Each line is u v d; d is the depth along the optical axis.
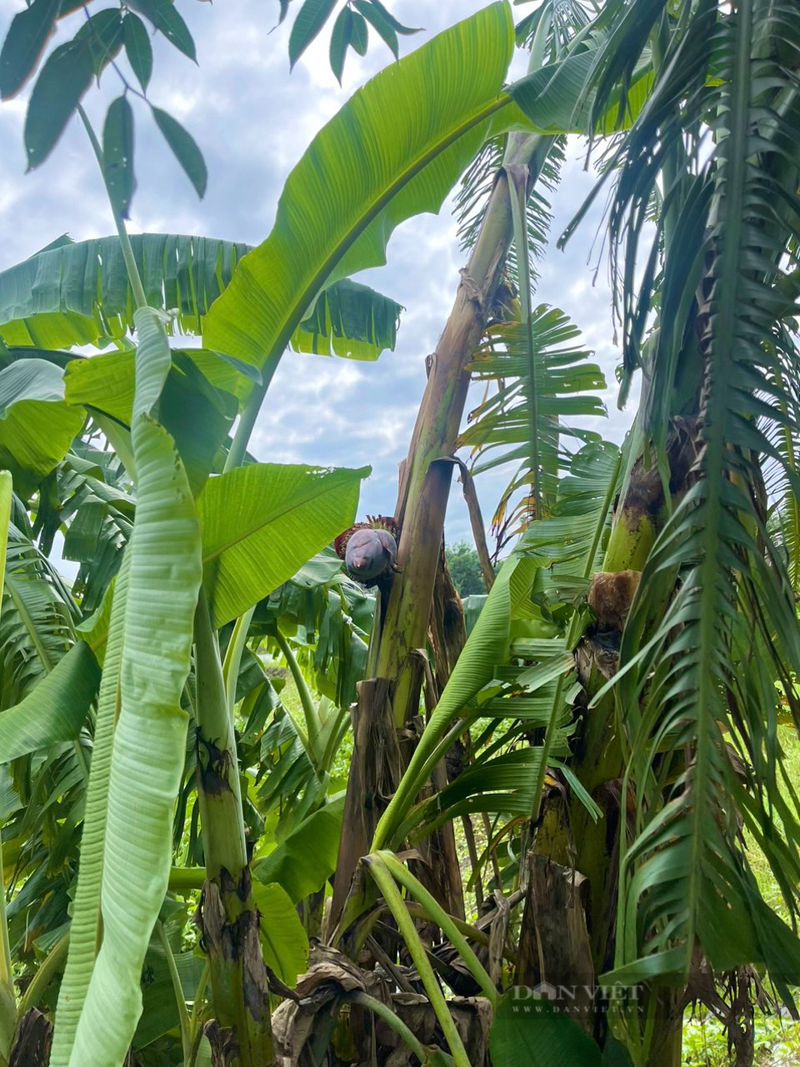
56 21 0.89
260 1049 1.36
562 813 1.51
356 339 2.81
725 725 1.24
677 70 1.16
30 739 1.34
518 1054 1.23
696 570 1.08
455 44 1.65
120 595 1.07
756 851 2.96
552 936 1.31
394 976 1.70
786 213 1.27
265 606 2.71
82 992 0.84
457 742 2.06
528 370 2.08
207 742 1.36
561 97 1.76
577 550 1.78
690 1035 2.69
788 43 1.18
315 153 1.61
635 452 1.47
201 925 1.44
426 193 1.92
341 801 2.22
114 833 0.82
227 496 1.49
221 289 2.53
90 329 2.83
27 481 2.12
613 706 1.45
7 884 2.42
